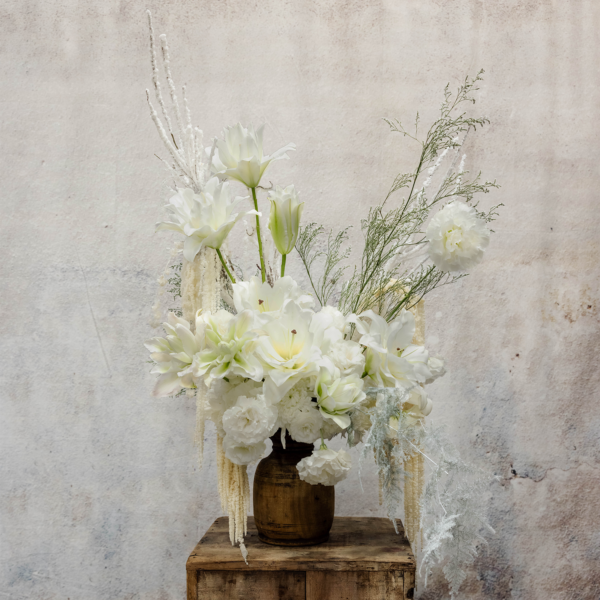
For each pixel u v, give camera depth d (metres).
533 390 1.47
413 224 1.20
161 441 1.46
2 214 1.50
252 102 1.51
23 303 1.48
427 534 0.92
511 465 1.45
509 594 1.43
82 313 1.48
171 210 1.02
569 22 1.53
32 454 1.46
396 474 0.99
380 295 1.09
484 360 1.47
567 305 1.48
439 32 1.53
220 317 0.98
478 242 0.96
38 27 1.53
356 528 1.20
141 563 1.44
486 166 1.50
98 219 1.50
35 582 1.44
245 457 0.96
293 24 1.53
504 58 1.52
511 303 1.48
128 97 1.52
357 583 1.00
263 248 1.20
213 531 1.18
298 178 1.51
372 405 1.02
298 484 1.05
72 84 1.52
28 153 1.51
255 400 0.96
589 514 1.44
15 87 1.52
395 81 1.52
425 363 1.00
